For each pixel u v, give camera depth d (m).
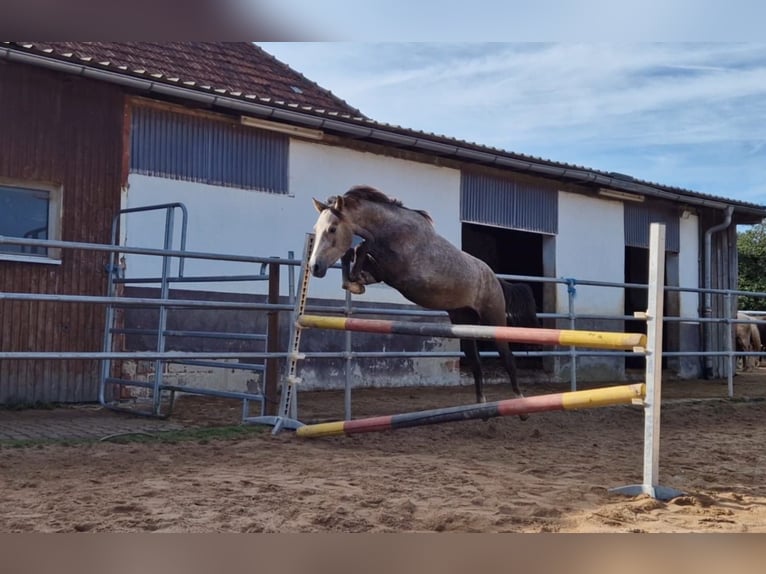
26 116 7.82
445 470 4.84
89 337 8.13
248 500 3.91
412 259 6.00
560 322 13.01
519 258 14.46
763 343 19.52
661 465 5.30
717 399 9.87
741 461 5.54
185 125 8.94
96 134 8.27
